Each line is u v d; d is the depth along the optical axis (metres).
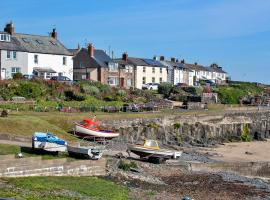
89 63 83.19
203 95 76.75
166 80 104.75
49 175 25.16
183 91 81.31
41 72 68.38
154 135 51.25
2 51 64.62
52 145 27.91
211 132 59.84
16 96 51.88
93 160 27.30
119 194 22.78
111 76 85.31
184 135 55.19
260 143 60.00
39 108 47.91
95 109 52.50
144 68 97.81
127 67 93.62
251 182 30.78
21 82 54.84
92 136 40.66
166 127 53.56
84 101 55.78
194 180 29.19
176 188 26.48
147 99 65.62
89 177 26.38
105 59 85.38
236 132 64.62
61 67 72.69
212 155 45.25
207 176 30.80
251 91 103.00
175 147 48.47
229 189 27.42
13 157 24.48
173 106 65.81
